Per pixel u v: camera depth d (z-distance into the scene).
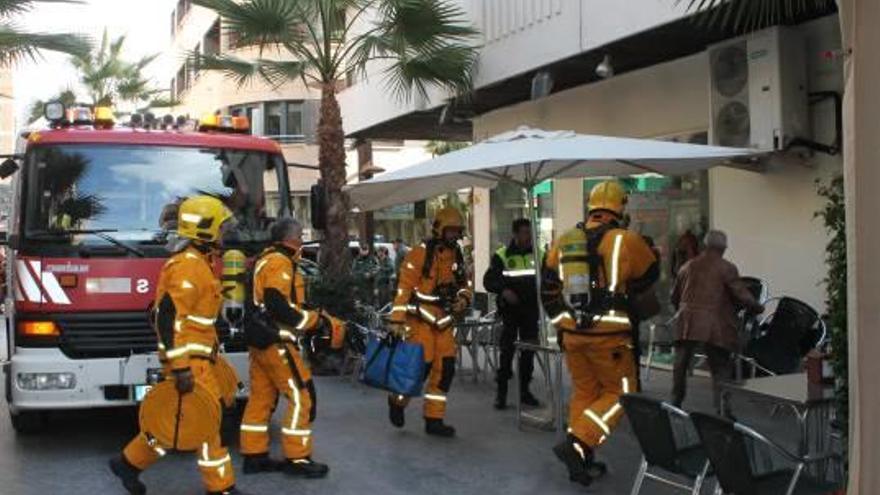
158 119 8.00
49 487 6.25
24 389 6.73
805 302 8.88
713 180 10.02
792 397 4.79
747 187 9.55
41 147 7.07
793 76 8.50
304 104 34.53
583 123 12.11
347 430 7.91
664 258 10.89
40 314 6.77
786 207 9.07
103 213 7.07
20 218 6.92
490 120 14.29
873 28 3.48
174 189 7.35
